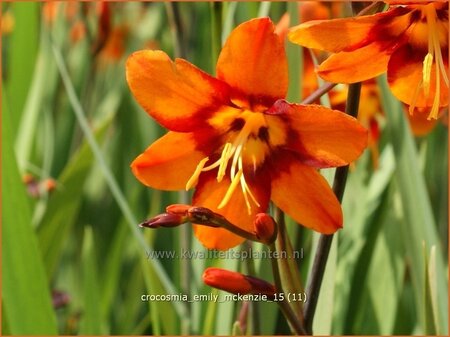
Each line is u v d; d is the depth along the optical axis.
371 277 0.58
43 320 0.50
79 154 0.61
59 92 0.84
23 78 0.68
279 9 0.52
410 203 0.50
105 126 0.64
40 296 0.50
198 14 0.82
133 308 0.65
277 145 0.41
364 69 0.41
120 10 0.88
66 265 0.78
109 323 0.71
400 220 0.58
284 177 0.41
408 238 0.50
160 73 0.40
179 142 0.42
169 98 0.41
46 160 0.74
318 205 0.41
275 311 0.48
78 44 0.87
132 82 0.40
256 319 0.46
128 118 0.85
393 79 0.41
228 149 0.41
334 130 0.40
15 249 0.50
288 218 0.48
